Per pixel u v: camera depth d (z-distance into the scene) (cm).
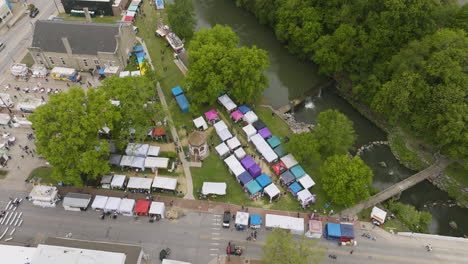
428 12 10150
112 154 9569
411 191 9600
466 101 9006
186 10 13088
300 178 9144
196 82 10419
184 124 10669
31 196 8612
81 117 8188
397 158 10356
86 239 8175
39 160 9688
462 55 8969
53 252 7075
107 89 9394
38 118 8088
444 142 9125
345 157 8681
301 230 8175
